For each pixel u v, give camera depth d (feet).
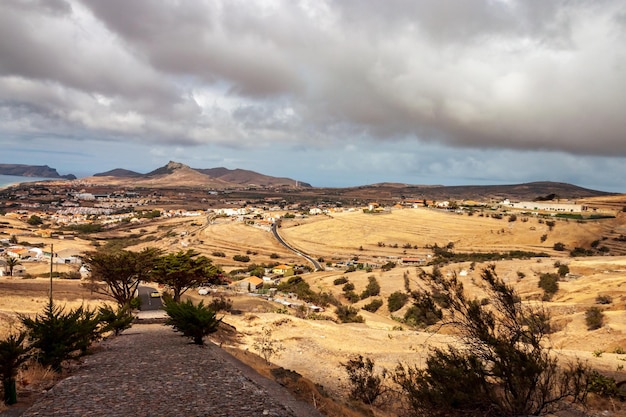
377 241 609.83
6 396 31.60
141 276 137.28
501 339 35.14
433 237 602.03
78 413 29.40
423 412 36.73
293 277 370.53
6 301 124.88
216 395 34.73
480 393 34.22
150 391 35.17
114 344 63.87
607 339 119.14
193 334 66.80
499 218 650.84
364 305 277.23
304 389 46.06
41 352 42.11
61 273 298.15
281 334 122.31
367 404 59.06
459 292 37.50
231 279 373.61
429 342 115.24
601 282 227.40
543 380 40.63
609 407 47.88
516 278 276.41
